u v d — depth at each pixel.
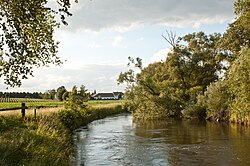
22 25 10.47
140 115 46.59
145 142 23.38
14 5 9.80
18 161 10.98
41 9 10.23
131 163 16.42
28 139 13.95
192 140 24.14
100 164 16.08
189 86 55.56
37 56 11.25
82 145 21.97
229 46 48.03
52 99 103.62
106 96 172.50
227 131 29.64
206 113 45.16
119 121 42.66
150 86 47.88
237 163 16.05
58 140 17.05
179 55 55.47
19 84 10.83
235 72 29.25
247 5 27.70
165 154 18.70
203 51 58.69
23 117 21.36
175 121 42.78
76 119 32.81
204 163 16.22
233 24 47.16
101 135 27.39
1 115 19.56
